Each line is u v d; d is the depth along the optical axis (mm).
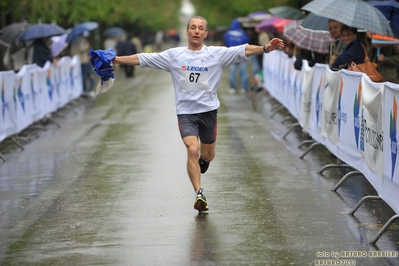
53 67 46375
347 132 23359
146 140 34531
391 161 17422
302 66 33750
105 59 19625
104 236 18031
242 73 61688
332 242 16969
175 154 30234
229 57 19938
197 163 19906
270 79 52406
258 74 61406
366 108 20312
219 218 19453
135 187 23906
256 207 20672
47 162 29562
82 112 48906
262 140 33875
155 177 25484
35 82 39875
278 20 50156
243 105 50312
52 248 17172
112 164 28375
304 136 34844
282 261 15547
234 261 15617
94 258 16188
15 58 48406
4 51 47344
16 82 34594
